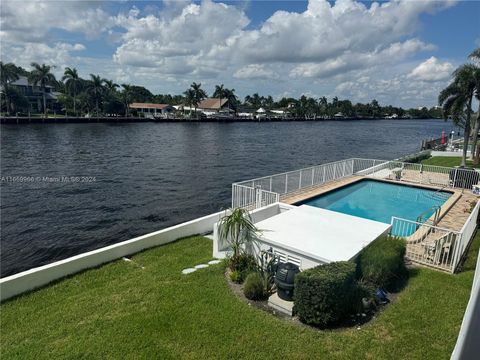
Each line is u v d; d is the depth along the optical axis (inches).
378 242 314.8
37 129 2635.3
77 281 315.3
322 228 348.8
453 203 594.6
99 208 758.5
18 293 290.2
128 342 224.8
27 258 510.6
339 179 774.5
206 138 2468.0
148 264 355.9
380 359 207.6
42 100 3683.6
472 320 115.2
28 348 220.2
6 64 2940.5
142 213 727.7
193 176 1145.4
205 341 224.8
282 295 264.7
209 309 262.1
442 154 1368.1
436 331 232.5
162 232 418.3
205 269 333.7
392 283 302.2
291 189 638.5
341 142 2470.5
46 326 244.1
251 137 2652.6
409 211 598.5
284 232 335.6
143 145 1953.7
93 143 1963.6
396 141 2637.8
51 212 725.9
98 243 568.7
